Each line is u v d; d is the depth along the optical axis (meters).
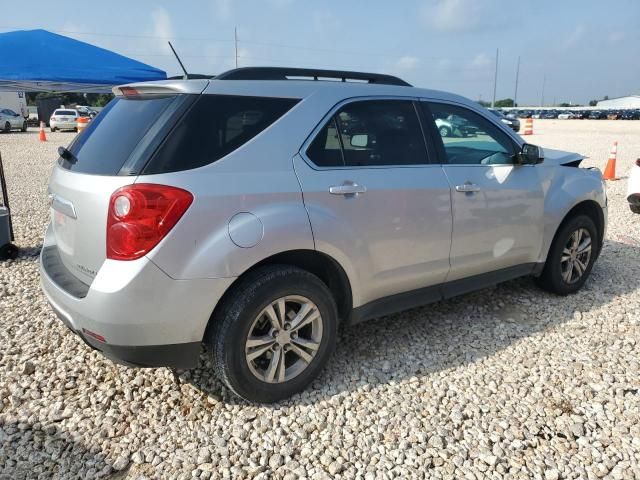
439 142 3.65
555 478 2.48
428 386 3.24
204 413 2.95
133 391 3.15
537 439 2.76
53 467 2.54
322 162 3.05
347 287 3.19
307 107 3.07
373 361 3.54
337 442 2.71
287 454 2.63
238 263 2.67
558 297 4.70
